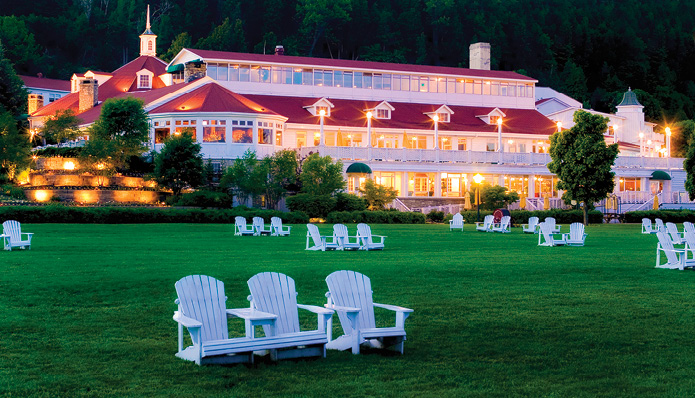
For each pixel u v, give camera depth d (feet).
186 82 244.63
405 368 34.96
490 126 261.85
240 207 169.78
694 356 37.42
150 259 78.43
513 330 43.45
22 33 435.53
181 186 180.86
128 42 495.00
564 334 42.39
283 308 37.32
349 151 210.79
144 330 42.34
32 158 194.18
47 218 139.03
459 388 31.81
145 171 197.26
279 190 190.29
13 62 422.00
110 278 61.00
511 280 64.69
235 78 249.75
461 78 278.26
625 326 44.70
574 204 223.92
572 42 558.97
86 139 220.02
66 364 34.78
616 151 186.29
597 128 186.70
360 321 38.60
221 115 204.03
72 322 44.24
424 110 263.90
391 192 198.80
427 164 222.28
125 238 112.68
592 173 186.60
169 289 56.18
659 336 41.96
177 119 205.67
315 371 34.24
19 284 57.16
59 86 370.53
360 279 39.47
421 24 535.19
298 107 245.24
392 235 133.28
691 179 205.57
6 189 173.58
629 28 551.59
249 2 528.22
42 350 37.40
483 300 53.57
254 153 190.60
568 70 502.79
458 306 51.01
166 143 181.57
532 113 283.38
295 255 87.51
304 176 187.83
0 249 89.81
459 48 524.93
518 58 527.40
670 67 568.82
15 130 191.83
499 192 207.10
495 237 131.03
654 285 62.44
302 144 233.35
